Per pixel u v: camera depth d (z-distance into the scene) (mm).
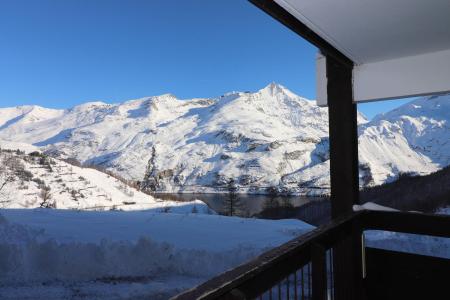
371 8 2230
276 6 2189
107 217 14875
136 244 8156
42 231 9758
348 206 3170
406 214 3162
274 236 10812
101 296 6000
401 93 3225
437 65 3115
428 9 2264
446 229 2980
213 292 1206
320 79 3615
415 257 3141
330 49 2939
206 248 8820
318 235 2105
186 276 7238
